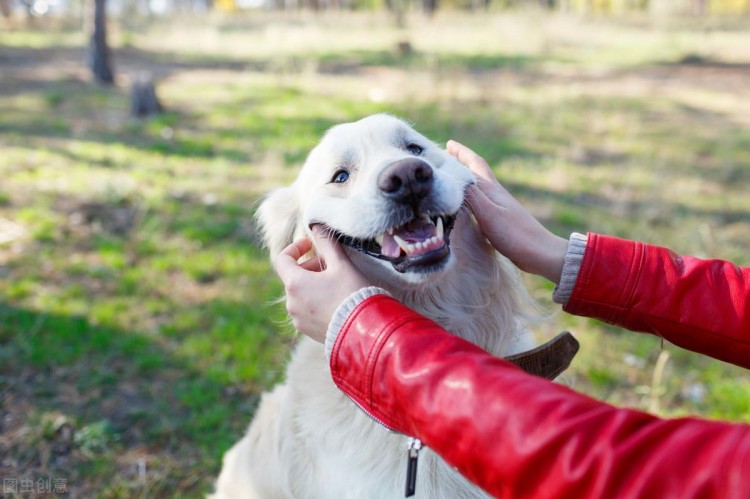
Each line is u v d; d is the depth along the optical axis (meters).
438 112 9.98
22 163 7.50
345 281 1.43
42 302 4.50
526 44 18.67
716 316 1.58
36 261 5.13
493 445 0.95
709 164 7.95
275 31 20.39
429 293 2.12
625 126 9.63
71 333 4.11
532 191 6.81
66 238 5.58
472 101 10.88
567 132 9.22
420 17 25.91
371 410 1.20
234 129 9.30
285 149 8.25
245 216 6.10
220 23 25.17
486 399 0.98
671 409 3.53
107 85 13.09
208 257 5.23
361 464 2.02
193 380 3.78
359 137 2.09
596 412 0.93
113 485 3.00
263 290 4.76
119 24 23.75
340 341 1.26
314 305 1.44
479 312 2.18
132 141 8.70
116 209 6.24
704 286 1.60
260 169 7.51
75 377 3.74
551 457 0.90
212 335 4.16
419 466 1.95
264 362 3.94
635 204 6.53
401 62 15.55
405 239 1.83
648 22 24.62
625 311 1.65
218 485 2.91
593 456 0.87
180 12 32.81
